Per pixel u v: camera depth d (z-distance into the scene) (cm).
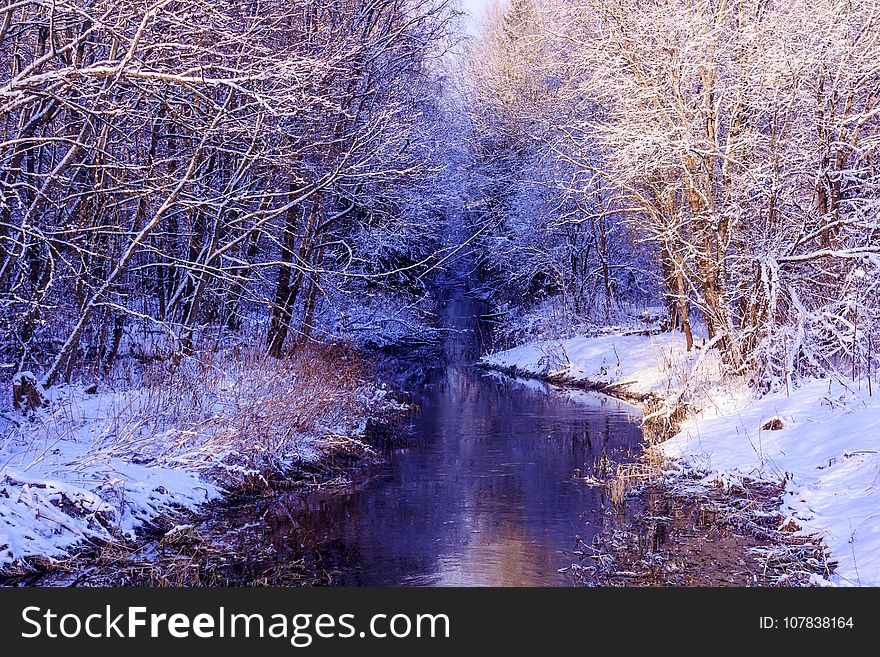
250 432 1196
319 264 1898
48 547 784
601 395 2244
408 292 2842
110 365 1408
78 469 924
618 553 851
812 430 1151
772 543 852
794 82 1546
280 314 1791
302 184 1569
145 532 893
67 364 1266
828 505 895
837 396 1253
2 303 1141
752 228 1688
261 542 898
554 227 3038
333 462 1323
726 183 1638
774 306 1412
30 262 1263
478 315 4484
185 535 891
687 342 2164
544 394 2297
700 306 1773
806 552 802
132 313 1201
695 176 1697
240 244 1742
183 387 1265
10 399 1123
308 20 1535
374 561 833
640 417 1805
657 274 2823
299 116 1338
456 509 1051
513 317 3641
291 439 1303
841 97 1588
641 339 2648
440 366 3272
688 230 1781
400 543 898
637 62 1664
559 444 1511
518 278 3591
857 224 1418
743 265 1614
